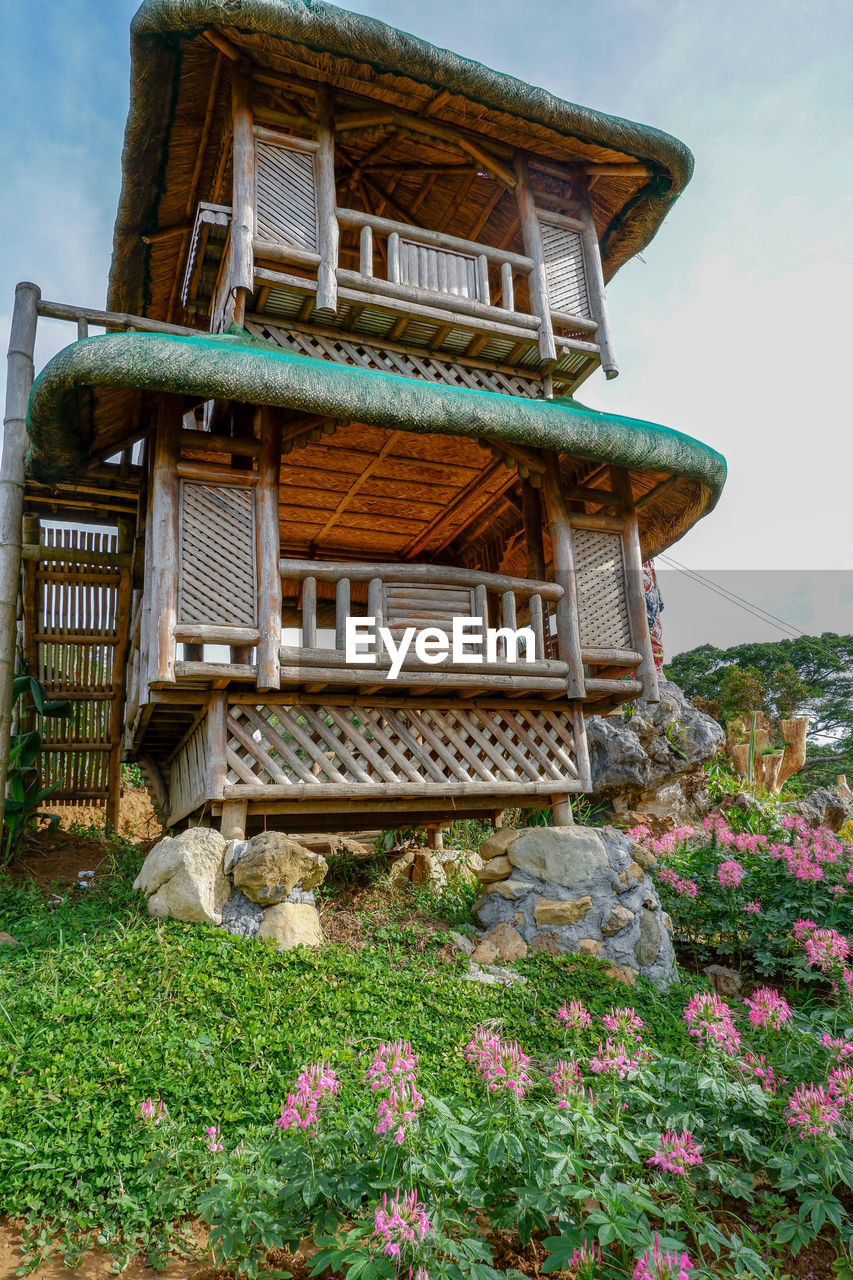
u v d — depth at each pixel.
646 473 8.07
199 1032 4.23
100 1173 3.32
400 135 8.27
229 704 6.23
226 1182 2.97
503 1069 3.35
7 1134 3.41
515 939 6.30
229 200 8.40
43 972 4.63
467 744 7.34
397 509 10.42
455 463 9.20
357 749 6.65
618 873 6.61
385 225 7.43
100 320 6.86
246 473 6.28
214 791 5.96
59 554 8.62
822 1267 3.34
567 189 8.83
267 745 6.69
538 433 6.57
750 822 9.55
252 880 5.52
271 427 6.44
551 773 7.26
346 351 7.56
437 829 9.04
